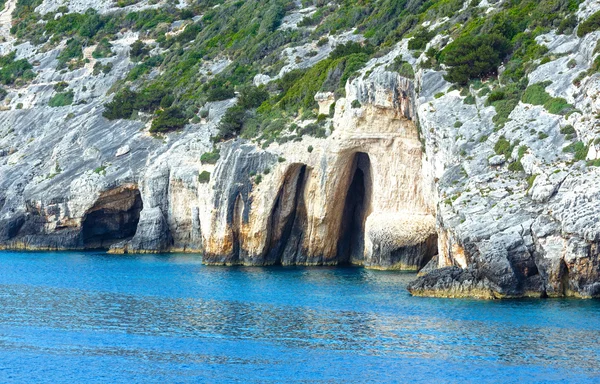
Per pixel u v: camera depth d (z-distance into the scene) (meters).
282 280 127.06
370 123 136.75
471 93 126.44
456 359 82.88
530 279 102.75
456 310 99.25
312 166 140.75
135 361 85.62
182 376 81.12
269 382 79.12
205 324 98.94
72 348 90.38
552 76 119.69
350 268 139.12
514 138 113.06
